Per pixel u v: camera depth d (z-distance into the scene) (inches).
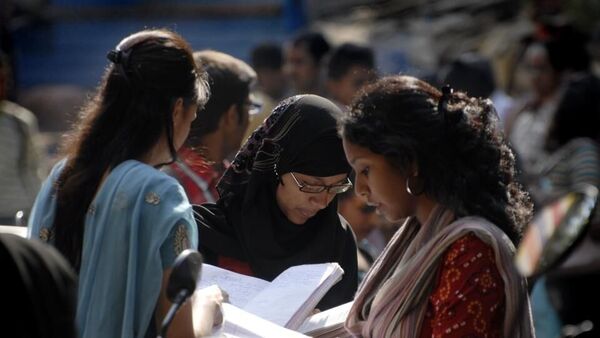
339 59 434.0
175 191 194.5
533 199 388.2
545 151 418.9
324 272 215.5
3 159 435.8
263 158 234.8
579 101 402.6
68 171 200.7
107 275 192.1
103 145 198.7
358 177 193.2
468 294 184.2
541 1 629.9
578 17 617.3
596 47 553.0
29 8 843.4
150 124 198.1
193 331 189.9
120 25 849.5
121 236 191.9
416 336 190.9
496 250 184.1
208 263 241.3
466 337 183.2
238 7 841.5
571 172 387.5
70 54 842.8
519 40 614.5
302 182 232.1
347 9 762.2
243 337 193.0
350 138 190.5
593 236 357.1
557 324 360.8
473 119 189.2
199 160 276.5
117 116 199.0
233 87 286.7
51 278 141.7
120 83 199.2
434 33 677.3
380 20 727.1
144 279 190.5
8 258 139.5
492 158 190.1
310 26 787.4
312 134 230.4
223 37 835.4
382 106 188.1
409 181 189.6
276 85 515.8
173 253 191.5
